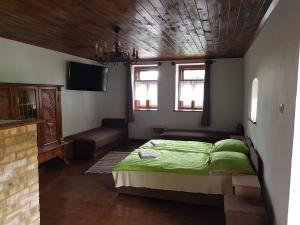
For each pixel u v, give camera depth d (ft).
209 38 13.08
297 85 5.23
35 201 6.93
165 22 10.06
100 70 20.45
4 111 11.20
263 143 9.43
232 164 10.25
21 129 6.35
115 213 9.84
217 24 10.40
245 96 17.61
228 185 10.07
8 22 10.07
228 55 19.26
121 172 11.33
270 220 7.80
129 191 11.37
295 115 5.31
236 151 12.45
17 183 6.25
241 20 9.76
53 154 14.69
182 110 21.56
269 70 8.41
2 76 12.50
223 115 20.54
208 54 18.83
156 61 21.58
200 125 21.24
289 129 5.70
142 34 12.12
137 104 22.99
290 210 5.57
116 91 22.95
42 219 9.34
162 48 16.06
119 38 12.98
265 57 9.29
